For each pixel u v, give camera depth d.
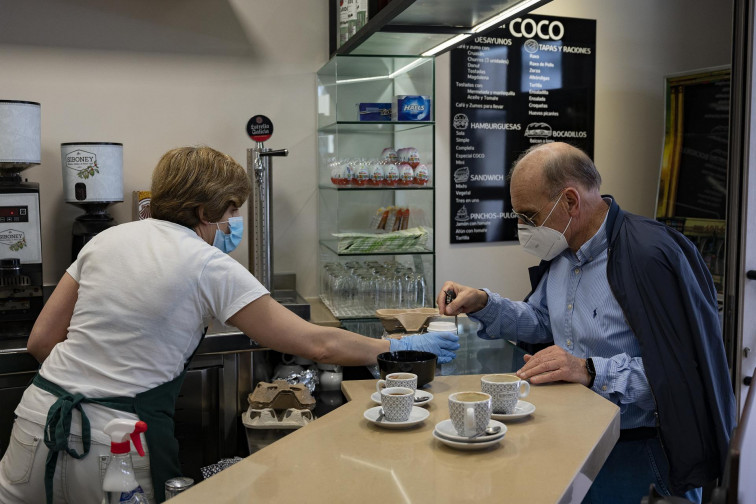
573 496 1.18
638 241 1.89
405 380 1.57
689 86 3.81
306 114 3.34
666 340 1.81
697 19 3.96
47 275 3.02
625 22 3.84
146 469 1.63
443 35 2.59
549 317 2.30
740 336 2.69
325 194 3.27
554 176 1.96
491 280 3.73
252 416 2.35
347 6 2.91
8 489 1.63
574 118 3.79
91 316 1.63
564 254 2.12
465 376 1.85
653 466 1.95
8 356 2.28
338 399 2.63
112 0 3.02
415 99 3.01
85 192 2.69
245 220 3.29
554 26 3.70
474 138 3.62
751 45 2.56
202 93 3.18
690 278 1.83
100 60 3.03
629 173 3.94
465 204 3.64
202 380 2.52
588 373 1.80
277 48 3.27
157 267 1.63
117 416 1.60
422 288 3.09
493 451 1.30
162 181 1.74
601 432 1.41
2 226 2.48
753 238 2.66
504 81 3.64
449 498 1.10
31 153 2.56
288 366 2.71
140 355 1.62
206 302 1.67
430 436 1.39
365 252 3.04
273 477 1.19
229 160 1.82
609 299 1.98
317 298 3.45
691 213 3.87
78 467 1.57
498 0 2.17
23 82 2.95
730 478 0.81
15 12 2.91
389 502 1.09
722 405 1.85
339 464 1.25
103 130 3.06
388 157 3.17
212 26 3.16
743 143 2.62
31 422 1.62
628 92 3.89
